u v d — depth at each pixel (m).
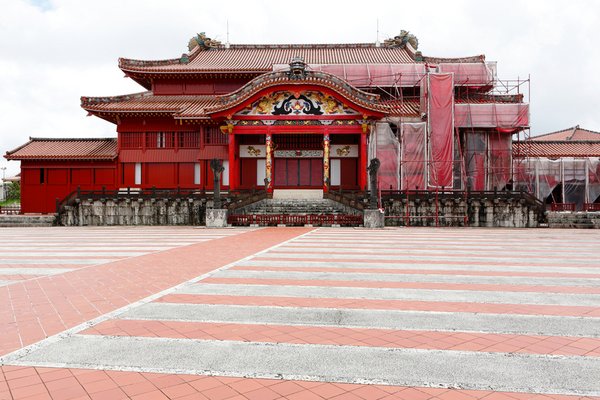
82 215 35.78
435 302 8.17
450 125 39.44
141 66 45.75
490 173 41.31
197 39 52.34
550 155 43.38
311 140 43.34
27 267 12.41
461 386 4.60
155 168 42.62
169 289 9.30
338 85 37.66
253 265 12.52
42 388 4.52
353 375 4.88
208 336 6.20
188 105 42.16
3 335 6.23
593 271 11.66
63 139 45.25
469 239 21.55
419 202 34.09
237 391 4.48
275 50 53.50
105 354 5.49
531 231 28.88
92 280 10.37
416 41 53.41
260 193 36.41
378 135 39.78
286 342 5.95
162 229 30.08
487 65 45.50
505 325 6.73
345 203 32.97
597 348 5.76
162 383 4.66
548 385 4.63
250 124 38.78
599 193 43.06
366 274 11.05
